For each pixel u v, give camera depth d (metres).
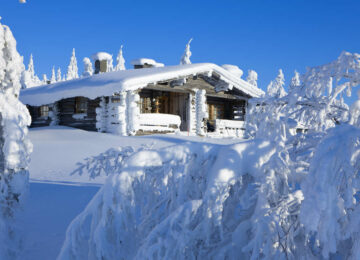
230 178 3.34
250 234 3.32
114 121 18.83
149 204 3.70
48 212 6.23
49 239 5.18
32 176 9.97
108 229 3.47
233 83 22.53
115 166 4.05
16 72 6.54
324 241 2.57
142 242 3.39
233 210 3.49
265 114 4.16
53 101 21.33
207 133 22.81
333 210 2.58
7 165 5.97
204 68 21.02
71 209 6.39
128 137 17.00
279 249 3.02
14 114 6.24
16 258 4.75
